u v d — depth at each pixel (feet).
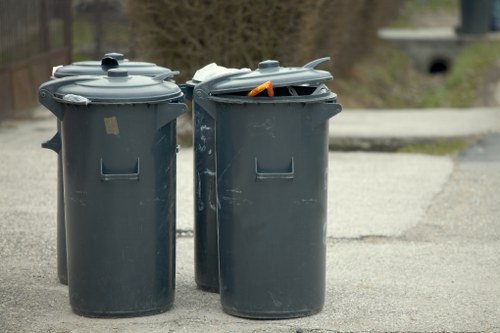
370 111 67.26
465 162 45.29
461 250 29.84
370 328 22.16
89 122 21.76
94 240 22.17
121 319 22.50
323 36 61.36
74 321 22.38
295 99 21.48
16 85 56.03
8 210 33.78
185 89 24.29
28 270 26.89
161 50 48.06
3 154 44.06
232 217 22.17
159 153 22.21
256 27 48.16
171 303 23.24
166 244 22.79
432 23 124.06
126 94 21.61
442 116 62.80
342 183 39.86
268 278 22.18
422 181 40.37
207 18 47.65
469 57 97.76
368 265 28.04
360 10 83.41
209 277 24.72
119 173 21.90
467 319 22.93
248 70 23.17
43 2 61.05
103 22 75.56
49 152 44.80
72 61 66.54
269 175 21.66
